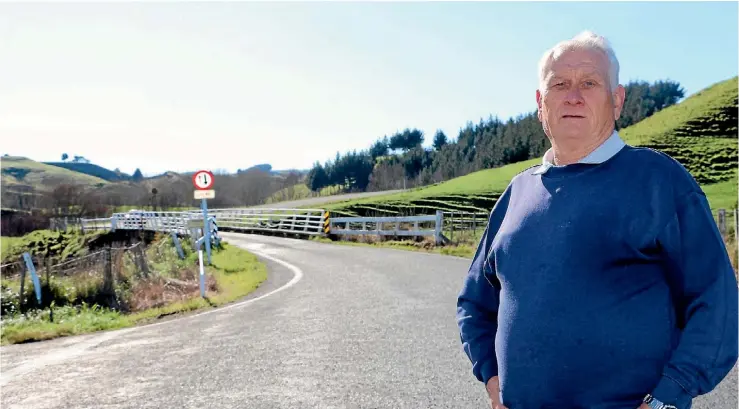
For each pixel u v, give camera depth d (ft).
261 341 23.52
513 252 7.30
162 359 21.38
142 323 32.53
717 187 162.30
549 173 7.39
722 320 6.13
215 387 17.62
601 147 7.06
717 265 6.27
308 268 52.54
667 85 485.56
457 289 35.19
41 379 19.52
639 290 6.56
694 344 6.14
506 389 7.25
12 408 16.62
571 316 6.66
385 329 24.76
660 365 6.45
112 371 20.03
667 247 6.43
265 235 108.17
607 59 7.25
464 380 17.53
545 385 6.82
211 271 55.83
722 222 52.60
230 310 32.60
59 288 46.11
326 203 262.88
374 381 17.65
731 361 6.15
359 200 246.68
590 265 6.64
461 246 63.10
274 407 15.72
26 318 39.65
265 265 57.41
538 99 7.85
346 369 18.98
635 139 230.48
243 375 18.72
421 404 15.65
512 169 267.39
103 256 51.90
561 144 7.29
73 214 232.94
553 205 7.06
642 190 6.55
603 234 6.61
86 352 23.70
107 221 152.25
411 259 54.13
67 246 137.49
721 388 16.28
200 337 25.13
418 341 22.41
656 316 6.50
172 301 42.27
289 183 539.70
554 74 7.29
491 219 8.34
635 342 6.46
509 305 7.26
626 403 6.49
